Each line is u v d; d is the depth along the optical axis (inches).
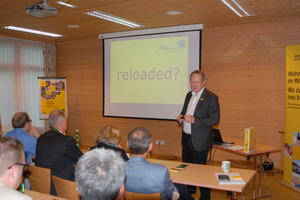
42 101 243.1
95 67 250.7
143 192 62.0
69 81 266.7
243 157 188.5
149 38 214.4
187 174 89.7
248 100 186.9
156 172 61.6
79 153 88.4
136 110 224.7
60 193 74.0
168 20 181.0
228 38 191.0
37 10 120.8
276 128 179.5
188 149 125.9
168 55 207.8
